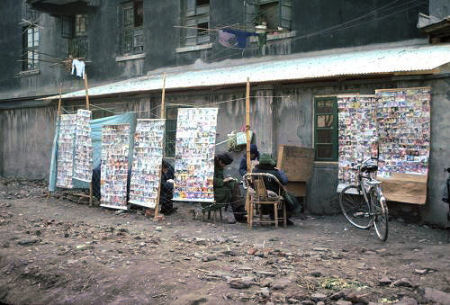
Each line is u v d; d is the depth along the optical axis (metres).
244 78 12.17
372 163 9.14
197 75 14.61
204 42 16.31
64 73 20.50
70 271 6.68
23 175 19.33
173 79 14.73
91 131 12.79
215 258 6.90
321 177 10.93
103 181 11.21
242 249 7.49
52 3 19.09
